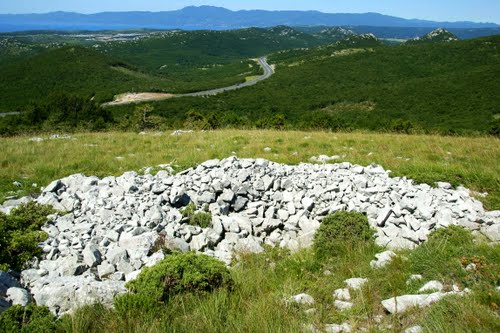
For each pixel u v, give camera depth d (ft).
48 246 21.53
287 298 16.79
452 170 36.96
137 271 19.33
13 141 56.70
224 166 34.86
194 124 106.01
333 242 22.65
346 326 14.93
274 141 54.95
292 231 26.66
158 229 24.54
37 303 16.24
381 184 32.55
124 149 49.65
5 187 32.99
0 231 20.58
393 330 14.21
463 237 22.67
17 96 393.70
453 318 13.94
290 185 32.01
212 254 23.30
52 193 29.25
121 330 14.16
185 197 29.12
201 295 16.85
